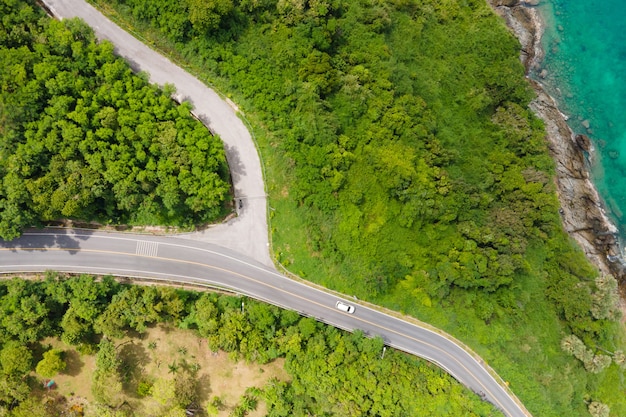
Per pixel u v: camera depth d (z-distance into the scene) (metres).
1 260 62.69
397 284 70.69
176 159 58.19
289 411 62.16
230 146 66.56
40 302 57.91
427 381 65.81
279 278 67.75
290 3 68.69
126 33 64.75
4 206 55.72
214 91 66.69
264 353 62.09
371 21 76.62
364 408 60.47
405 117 72.81
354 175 69.38
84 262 64.38
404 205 70.69
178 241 66.25
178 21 62.97
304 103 67.56
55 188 56.47
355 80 71.06
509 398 69.44
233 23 67.38
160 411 60.16
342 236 68.19
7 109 52.66
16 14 55.88
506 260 73.31
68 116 54.81
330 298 68.62
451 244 73.19
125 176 56.88
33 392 58.53
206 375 62.94
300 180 66.44
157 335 62.38
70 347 60.47
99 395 56.56
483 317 71.31
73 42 56.97
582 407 72.88
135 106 57.75
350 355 63.69
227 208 66.62
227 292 66.94
